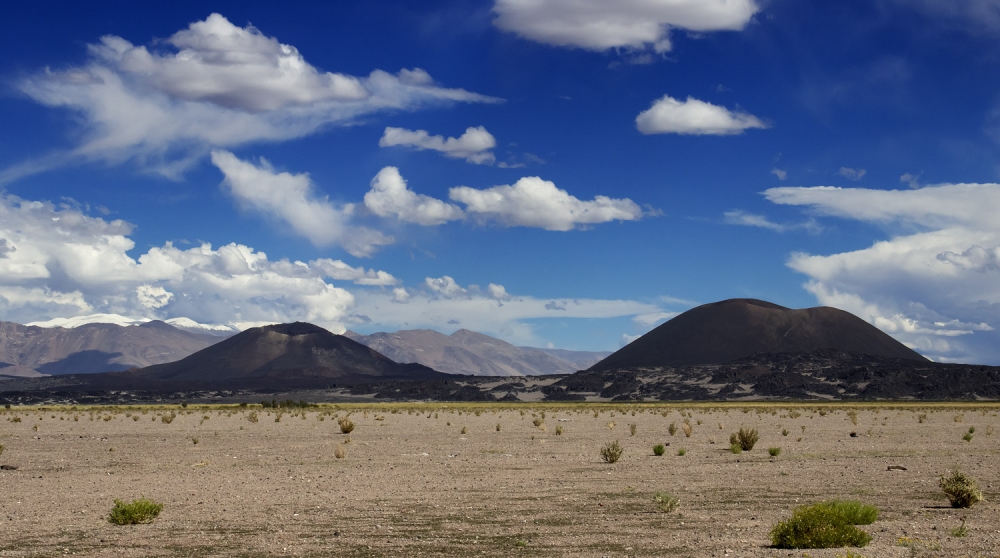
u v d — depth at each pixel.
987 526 20.23
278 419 85.25
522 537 19.73
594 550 17.97
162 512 23.95
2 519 22.91
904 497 26.09
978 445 49.72
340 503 25.62
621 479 31.97
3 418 96.25
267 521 22.23
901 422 85.88
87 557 17.70
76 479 33.38
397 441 55.88
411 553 17.98
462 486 29.98
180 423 84.12
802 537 17.62
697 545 18.22
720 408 147.25
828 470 34.56
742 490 28.17
